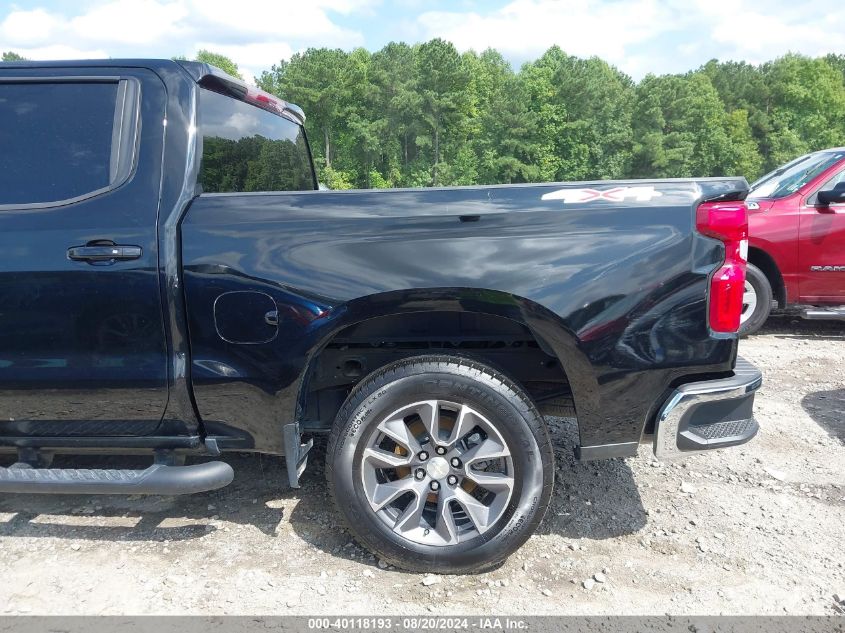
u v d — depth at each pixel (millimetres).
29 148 2684
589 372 2502
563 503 3260
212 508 3199
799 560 2773
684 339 2479
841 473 3600
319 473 3574
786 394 4910
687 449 2525
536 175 86500
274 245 2521
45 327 2584
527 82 88688
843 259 6148
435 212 2500
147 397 2611
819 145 109750
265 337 2531
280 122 3918
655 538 2945
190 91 2695
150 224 2543
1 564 2709
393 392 2547
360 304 2486
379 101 96000
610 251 2451
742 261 2516
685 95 99062
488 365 2570
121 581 2596
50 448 2764
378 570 2688
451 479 2604
